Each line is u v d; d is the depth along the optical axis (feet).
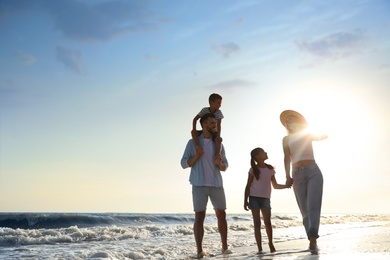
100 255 19.47
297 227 53.06
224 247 19.33
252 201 19.10
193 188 18.86
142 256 20.10
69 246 26.58
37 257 20.29
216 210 19.35
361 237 24.56
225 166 19.19
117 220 58.80
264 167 19.19
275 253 17.13
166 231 38.40
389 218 94.63
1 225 50.11
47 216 53.26
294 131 18.47
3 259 19.56
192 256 20.45
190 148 19.12
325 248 16.94
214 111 19.44
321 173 17.81
